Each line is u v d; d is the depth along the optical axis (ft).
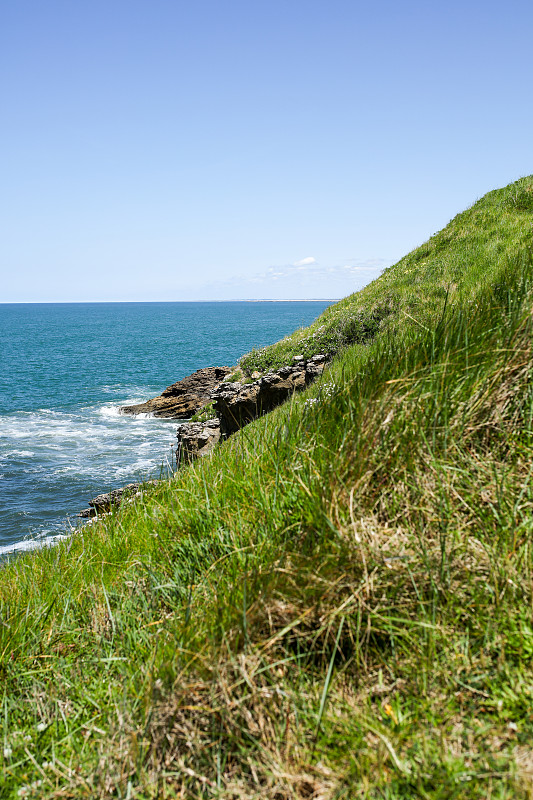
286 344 61.36
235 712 7.57
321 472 10.71
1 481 72.90
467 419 10.89
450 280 42.01
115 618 10.95
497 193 63.72
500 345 11.95
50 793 7.60
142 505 17.26
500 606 8.12
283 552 9.55
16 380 190.49
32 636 11.53
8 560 19.31
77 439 99.86
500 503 9.47
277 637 7.99
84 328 589.73
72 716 9.30
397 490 10.12
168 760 7.53
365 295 58.29
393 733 6.89
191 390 128.06
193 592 10.43
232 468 14.17
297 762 6.93
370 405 11.42
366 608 8.35
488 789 6.04
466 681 7.45
